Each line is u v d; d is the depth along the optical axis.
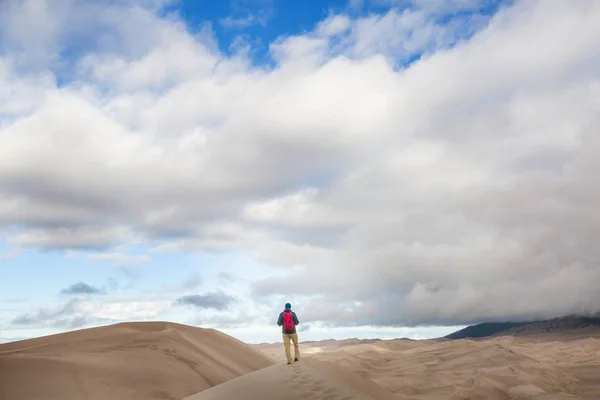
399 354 88.62
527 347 92.12
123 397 17.05
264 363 35.16
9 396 14.93
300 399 10.84
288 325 18.70
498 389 41.56
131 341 24.42
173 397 18.34
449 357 63.66
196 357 25.33
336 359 66.88
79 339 23.59
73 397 15.81
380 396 14.70
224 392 14.05
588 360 69.44
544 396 36.34
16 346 22.95
